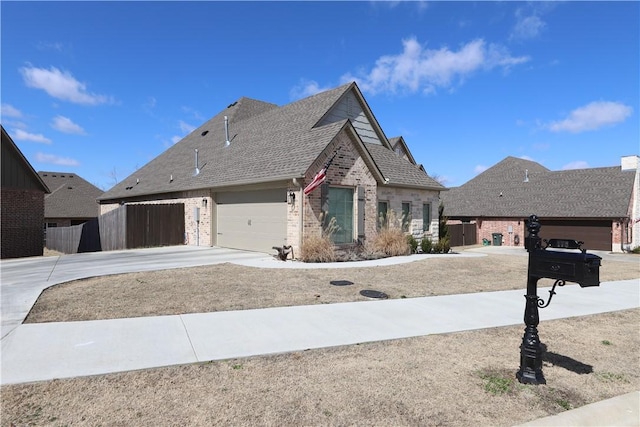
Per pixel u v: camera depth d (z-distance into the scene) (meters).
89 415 3.41
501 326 6.28
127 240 18.00
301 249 12.70
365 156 14.87
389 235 15.23
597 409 3.70
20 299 7.48
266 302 7.46
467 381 4.26
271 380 4.18
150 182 23.36
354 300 7.78
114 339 5.29
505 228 31.45
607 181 29.42
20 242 19.91
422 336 5.72
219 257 13.78
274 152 15.68
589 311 7.58
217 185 16.39
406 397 3.87
